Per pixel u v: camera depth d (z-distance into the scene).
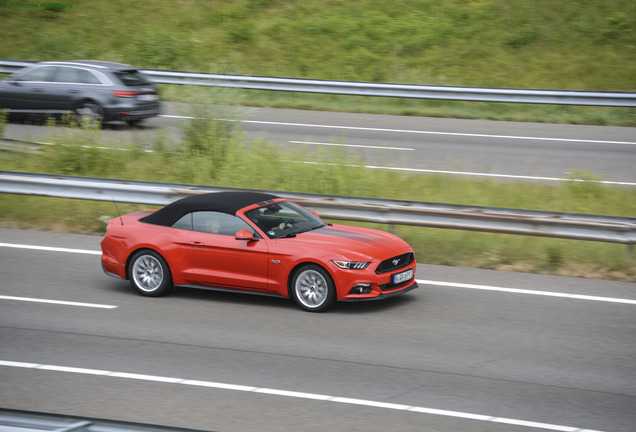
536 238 20.66
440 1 46.50
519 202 23.64
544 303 15.51
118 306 15.34
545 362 12.19
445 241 20.38
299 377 11.50
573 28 43.16
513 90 36.09
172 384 11.23
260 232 15.43
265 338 13.36
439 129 34.16
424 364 12.08
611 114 36.66
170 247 15.85
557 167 27.91
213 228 15.77
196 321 14.36
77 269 18.06
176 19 48.09
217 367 11.92
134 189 21.08
